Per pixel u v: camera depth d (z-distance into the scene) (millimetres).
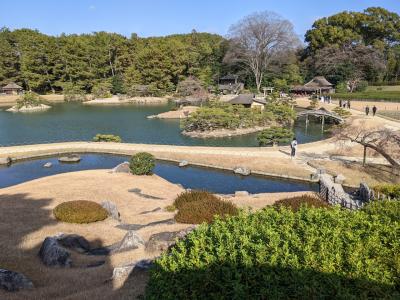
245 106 58281
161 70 87562
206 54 93688
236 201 18219
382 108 54438
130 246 11633
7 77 95062
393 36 84312
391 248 5719
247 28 81312
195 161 30094
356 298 4418
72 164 30734
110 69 99312
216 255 5395
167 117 58375
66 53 91125
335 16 86562
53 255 10633
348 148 31938
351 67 75000
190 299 4836
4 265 10234
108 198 19062
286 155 30750
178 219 14695
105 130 48625
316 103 58906
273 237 5812
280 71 83812
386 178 24547
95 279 9406
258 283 4785
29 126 51438
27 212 16062
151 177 24359
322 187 22203
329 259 5145
